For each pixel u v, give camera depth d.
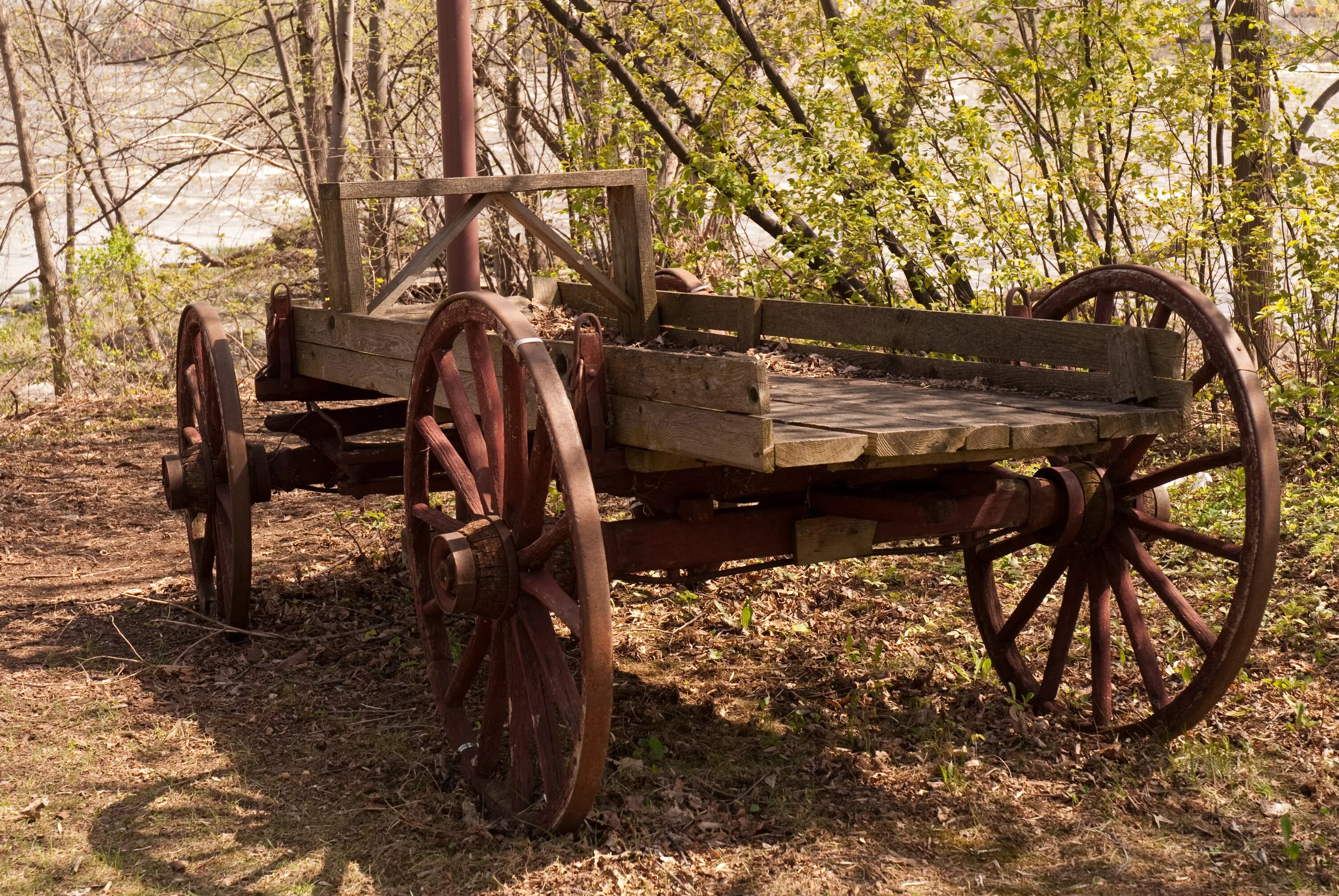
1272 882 3.25
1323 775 3.79
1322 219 6.86
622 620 5.43
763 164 9.79
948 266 7.68
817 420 3.43
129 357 13.87
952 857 3.43
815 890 3.26
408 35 14.37
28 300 18.06
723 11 8.59
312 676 4.88
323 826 3.67
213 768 4.07
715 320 5.32
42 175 15.13
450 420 4.51
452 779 3.95
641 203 5.48
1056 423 3.41
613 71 8.99
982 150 7.81
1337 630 4.92
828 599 5.63
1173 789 3.74
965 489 3.91
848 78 8.05
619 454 3.51
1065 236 7.66
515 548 3.46
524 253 12.19
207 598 5.73
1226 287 8.75
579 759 3.17
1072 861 3.39
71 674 4.94
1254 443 3.54
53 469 9.05
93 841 3.59
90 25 16.41
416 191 5.01
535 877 3.31
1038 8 7.68
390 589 5.94
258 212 16.53
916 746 4.11
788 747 4.14
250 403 10.84
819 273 7.73
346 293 4.95
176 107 15.16
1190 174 7.93
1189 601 5.29
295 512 7.64
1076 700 4.47
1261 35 7.82
